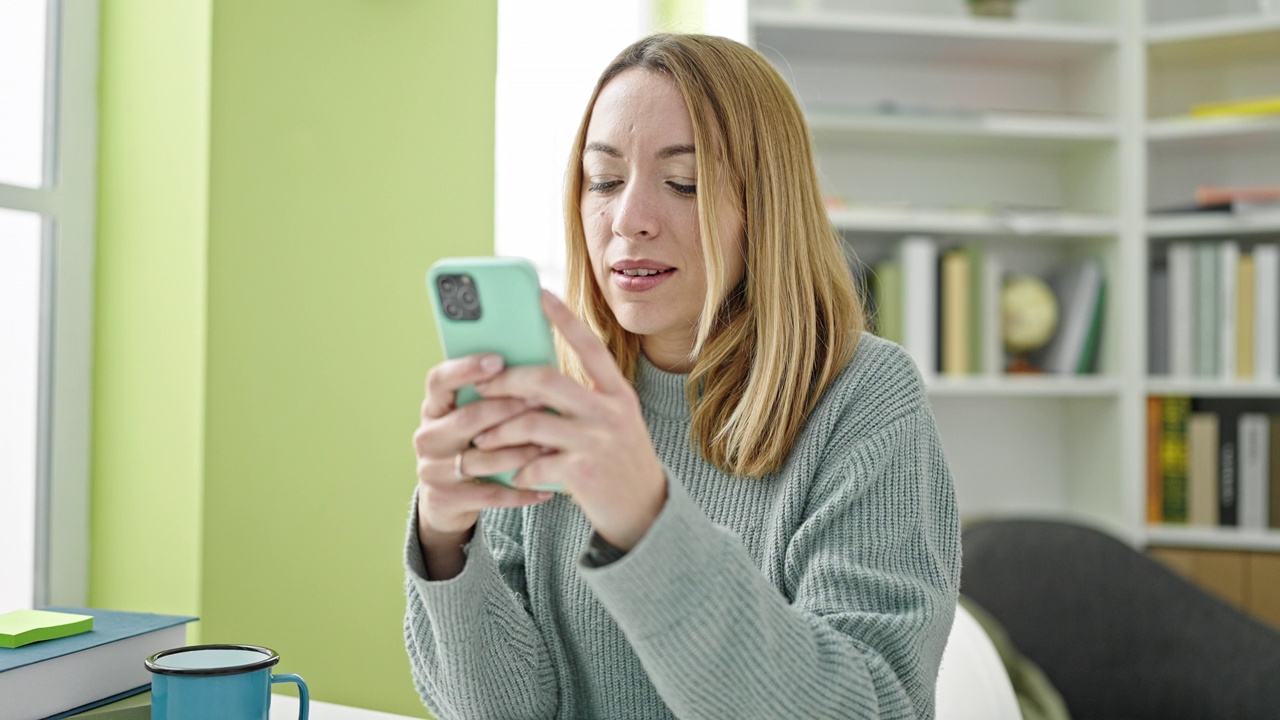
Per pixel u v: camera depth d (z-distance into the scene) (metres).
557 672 1.02
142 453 1.33
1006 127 2.44
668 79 0.94
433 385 0.67
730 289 0.98
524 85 2.06
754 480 0.97
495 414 0.65
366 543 1.43
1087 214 2.59
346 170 1.40
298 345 1.36
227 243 1.30
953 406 2.68
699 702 0.69
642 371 1.04
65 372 1.32
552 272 2.11
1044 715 1.82
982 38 2.48
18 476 1.29
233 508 1.31
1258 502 2.40
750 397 0.95
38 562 1.31
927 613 0.81
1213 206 2.44
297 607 1.37
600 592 0.67
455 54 1.49
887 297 2.46
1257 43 2.47
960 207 2.62
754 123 0.95
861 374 0.95
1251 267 2.41
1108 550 2.19
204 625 1.29
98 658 0.92
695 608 0.66
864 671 0.75
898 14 2.65
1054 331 2.60
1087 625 2.14
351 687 1.42
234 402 1.31
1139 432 2.45
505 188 2.06
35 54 1.29
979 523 2.27
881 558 0.85
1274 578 2.35
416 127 1.46
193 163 1.29
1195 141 2.53
